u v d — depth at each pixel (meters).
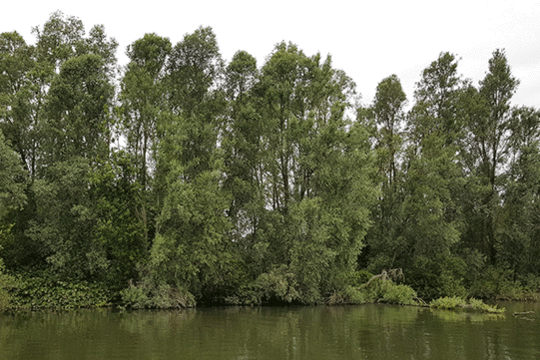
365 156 35.53
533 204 45.66
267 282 33.50
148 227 32.75
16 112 32.47
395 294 36.72
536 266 47.88
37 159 33.62
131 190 31.77
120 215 30.77
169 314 27.55
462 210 46.72
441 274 41.00
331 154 35.75
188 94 37.97
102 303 30.17
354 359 15.20
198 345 17.27
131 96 32.84
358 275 39.75
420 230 42.12
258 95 39.81
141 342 17.72
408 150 46.12
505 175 48.44
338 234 34.09
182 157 35.47
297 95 37.84
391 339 19.22
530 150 46.41
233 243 36.78
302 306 34.34
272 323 23.91
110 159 32.09
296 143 36.81
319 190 36.72
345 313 29.39
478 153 49.38
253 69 39.59
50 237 30.89
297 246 33.50
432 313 30.03
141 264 31.08
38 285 28.91
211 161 34.78
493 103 49.41
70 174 29.86
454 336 20.22
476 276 44.97
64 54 34.09
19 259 31.75
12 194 28.55
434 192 41.69
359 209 34.91
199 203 31.91
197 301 35.47
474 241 47.75
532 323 25.22
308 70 38.16
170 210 30.66
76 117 32.00
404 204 42.31
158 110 33.06
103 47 36.41
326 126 35.41
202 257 30.81
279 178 38.28
